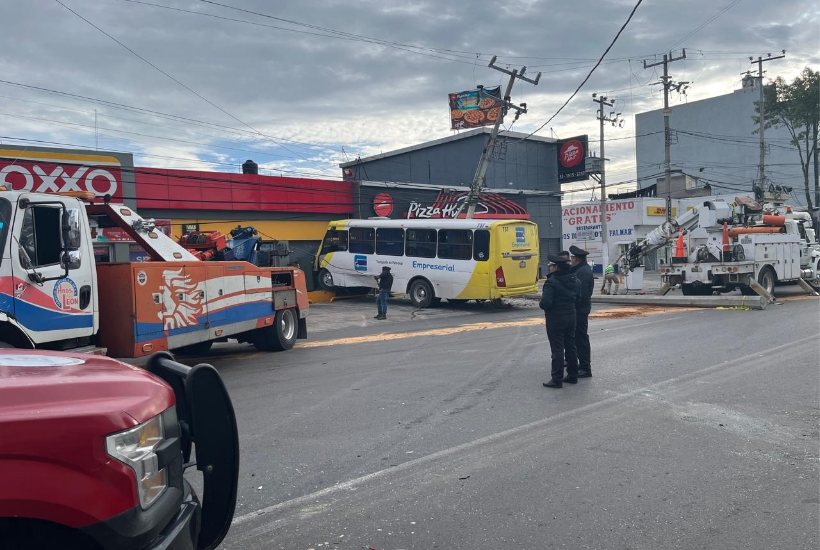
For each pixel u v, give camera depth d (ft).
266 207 77.51
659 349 35.27
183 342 30.12
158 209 67.10
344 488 15.58
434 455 17.90
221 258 41.60
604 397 24.22
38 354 10.07
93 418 7.29
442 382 27.78
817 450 17.62
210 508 9.96
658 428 19.99
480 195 104.47
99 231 29.91
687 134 185.68
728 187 194.29
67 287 23.26
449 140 120.06
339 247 77.15
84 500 7.09
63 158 58.34
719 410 21.97
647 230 137.80
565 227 149.79
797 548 12.08
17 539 7.29
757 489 14.96
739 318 49.29
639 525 13.19
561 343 25.85
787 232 71.72
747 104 191.11
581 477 15.96
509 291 65.10
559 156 123.44
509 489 15.28
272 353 39.52
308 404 24.32
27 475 6.88
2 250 20.83
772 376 27.14
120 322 26.61
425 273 69.10
